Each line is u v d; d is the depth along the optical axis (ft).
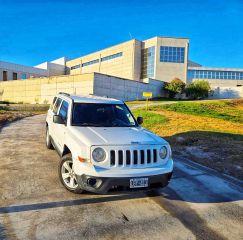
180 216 15.60
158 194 18.75
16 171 22.08
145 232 13.65
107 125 20.24
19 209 15.40
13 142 33.47
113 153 15.84
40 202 16.46
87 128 19.06
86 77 134.10
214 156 29.91
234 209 16.83
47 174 21.62
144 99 169.89
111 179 15.31
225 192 19.67
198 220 15.20
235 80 232.32
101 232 13.42
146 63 214.69
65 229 13.51
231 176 23.79
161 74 207.51
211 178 22.76
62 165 18.26
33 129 45.78
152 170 16.14
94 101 22.20
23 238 12.50
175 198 18.21
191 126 49.93
